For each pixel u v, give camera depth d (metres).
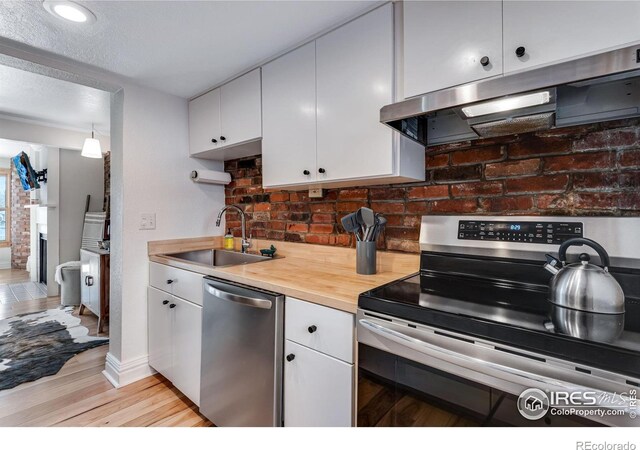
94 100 2.67
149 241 2.23
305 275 1.55
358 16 1.42
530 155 1.29
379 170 1.36
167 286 2.03
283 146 1.74
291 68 1.70
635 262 1.03
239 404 1.49
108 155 4.21
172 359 1.99
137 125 2.16
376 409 1.03
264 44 1.66
